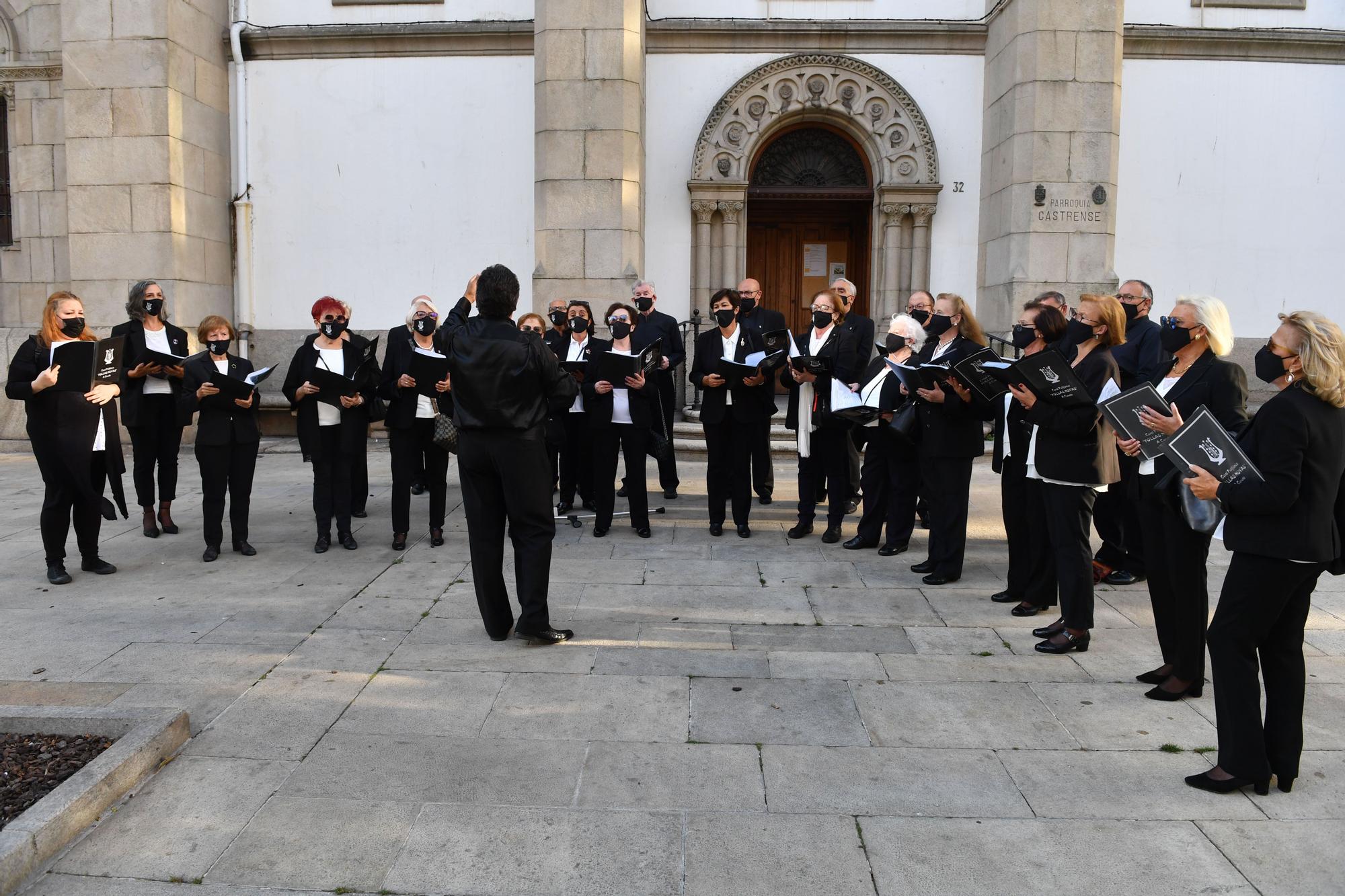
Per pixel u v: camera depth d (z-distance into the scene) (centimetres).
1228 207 1217
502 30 1225
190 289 1194
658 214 1236
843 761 372
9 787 333
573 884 293
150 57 1142
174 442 755
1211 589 624
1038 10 1074
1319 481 326
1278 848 313
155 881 294
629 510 801
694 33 1210
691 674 459
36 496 921
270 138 1270
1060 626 503
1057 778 359
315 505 699
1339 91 1210
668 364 747
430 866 301
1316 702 430
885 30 1201
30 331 1243
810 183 1276
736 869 301
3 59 1245
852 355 681
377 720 406
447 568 650
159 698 426
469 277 1262
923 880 295
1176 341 425
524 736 392
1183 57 1203
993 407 587
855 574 638
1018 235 1098
